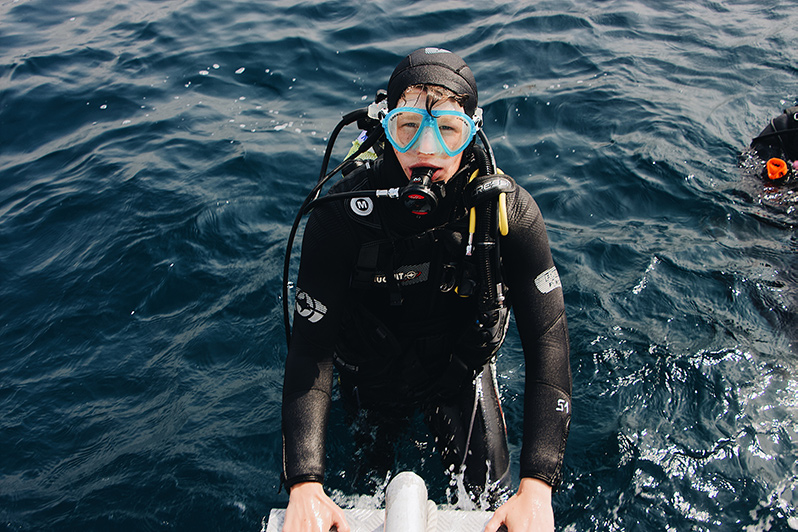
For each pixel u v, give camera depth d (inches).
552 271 74.3
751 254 121.9
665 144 156.3
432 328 81.2
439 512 65.1
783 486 80.5
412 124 66.0
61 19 249.3
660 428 89.7
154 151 164.9
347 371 84.7
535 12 229.6
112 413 99.5
